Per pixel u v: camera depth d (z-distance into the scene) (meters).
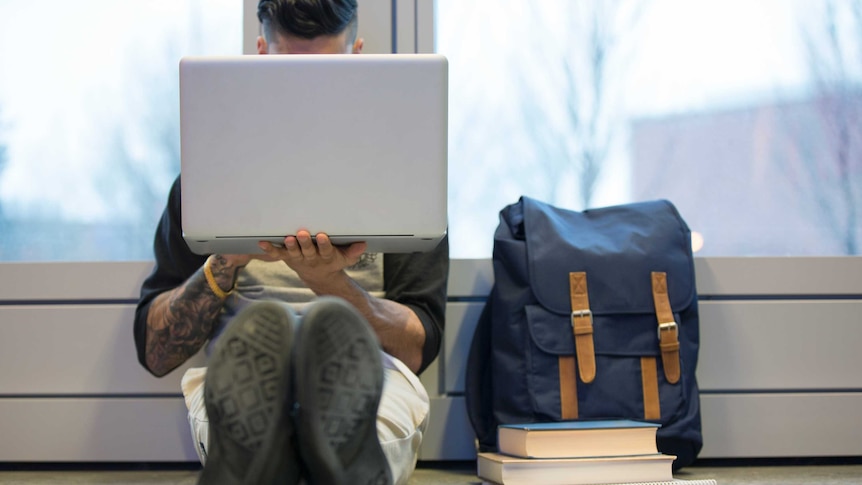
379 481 0.89
